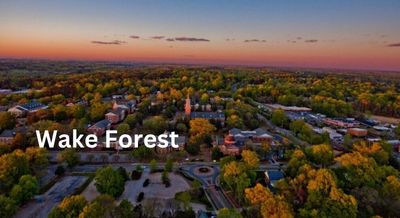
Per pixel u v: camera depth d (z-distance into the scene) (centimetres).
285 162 19350
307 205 12669
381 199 13512
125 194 14662
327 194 12950
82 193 14662
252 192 13025
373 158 17238
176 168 18112
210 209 13550
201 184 16138
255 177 15825
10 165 14362
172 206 13288
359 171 15150
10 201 12075
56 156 19250
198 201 14225
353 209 12081
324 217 11800
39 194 14488
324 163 17712
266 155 19800
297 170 16050
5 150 17950
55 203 13688
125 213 11600
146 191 15038
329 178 13450
